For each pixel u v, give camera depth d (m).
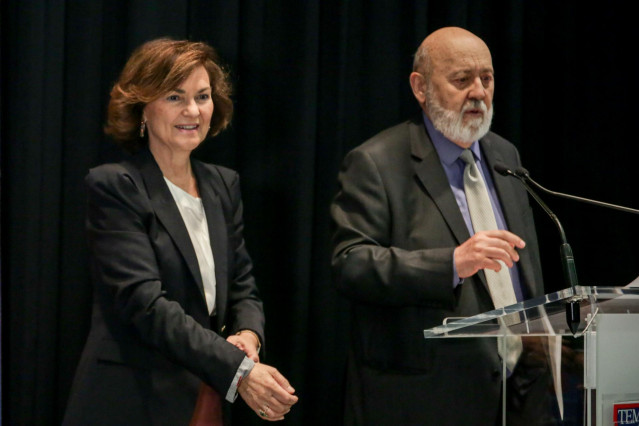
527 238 3.65
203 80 3.44
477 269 3.16
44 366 3.93
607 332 2.23
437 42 3.70
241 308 3.46
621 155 5.18
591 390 2.21
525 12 5.09
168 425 3.07
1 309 3.88
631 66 5.20
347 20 4.65
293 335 4.44
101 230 3.18
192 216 3.39
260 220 4.48
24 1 3.89
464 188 3.61
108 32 4.19
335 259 3.43
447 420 3.23
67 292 4.04
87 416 3.08
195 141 3.40
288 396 3.02
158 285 3.12
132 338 3.14
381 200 3.46
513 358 2.45
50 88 3.97
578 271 5.07
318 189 4.59
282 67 4.51
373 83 4.73
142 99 3.33
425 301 3.24
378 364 3.40
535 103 5.09
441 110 3.61
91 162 4.10
